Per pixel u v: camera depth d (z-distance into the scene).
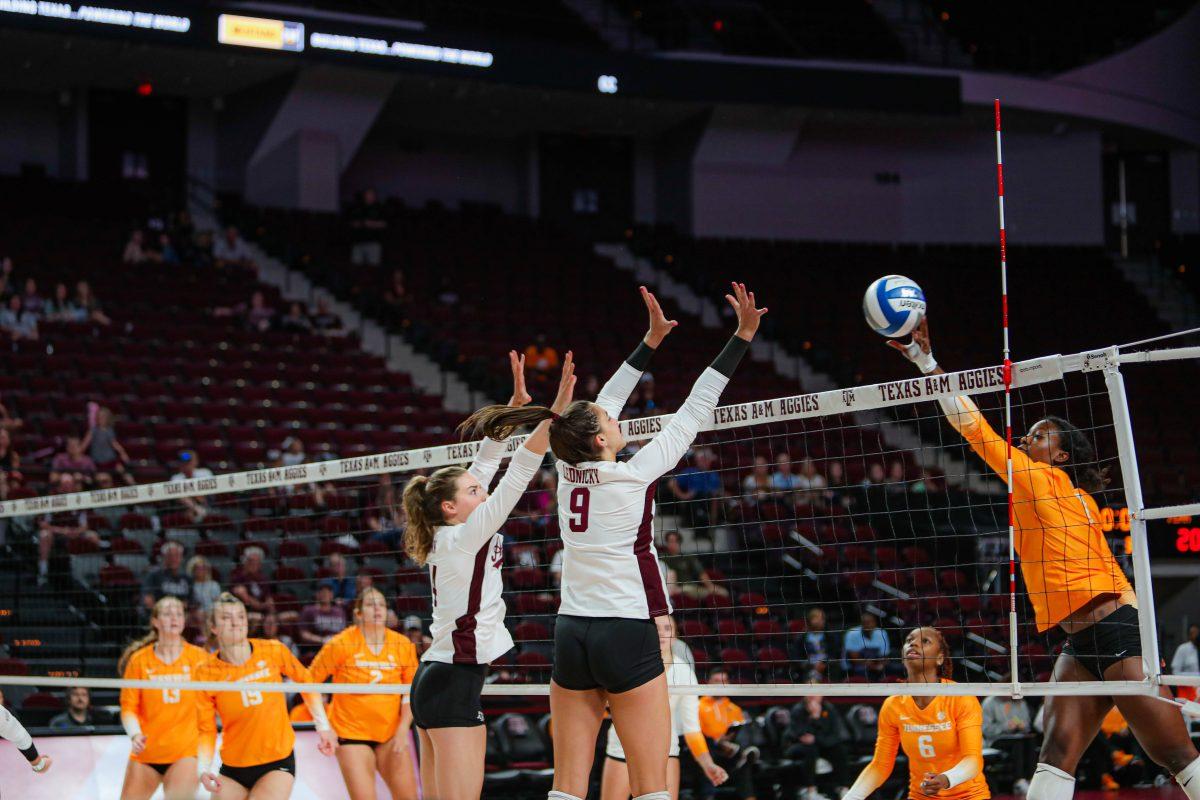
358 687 6.48
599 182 27.03
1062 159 26.69
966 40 26.20
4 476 12.10
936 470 18.23
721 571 14.02
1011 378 4.75
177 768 7.15
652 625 4.22
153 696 7.16
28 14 18.62
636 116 25.77
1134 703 4.63
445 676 4.86
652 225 25.56
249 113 23.50
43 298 17.91
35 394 15.35
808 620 11.45
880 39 25.70
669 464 4.30
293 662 7.23
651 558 4.27
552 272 23.12
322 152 22.91
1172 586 17.06
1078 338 23.17
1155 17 26.36
